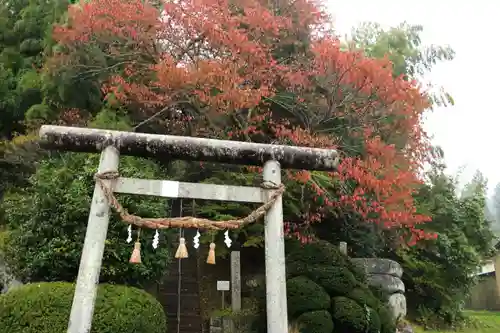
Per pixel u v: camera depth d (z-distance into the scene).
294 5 14.24
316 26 14.20
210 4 12.19
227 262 15.02
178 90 11.73
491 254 20.44
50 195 9.12
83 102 13.77
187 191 5.62
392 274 14.12
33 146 12.89
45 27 15.12
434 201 17.33
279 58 13.97
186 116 13.45
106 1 11.75
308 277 11.38
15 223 10.01
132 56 12.84
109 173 5.49
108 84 13.14
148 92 12.16
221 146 5.84
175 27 12.27
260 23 12.53
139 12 12.01
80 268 5.09
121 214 5.36
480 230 18.00
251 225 13.49
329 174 12.53
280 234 5.62
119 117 12.55
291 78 12.27
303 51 13.98
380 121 12.69
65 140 5.58
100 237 5.25
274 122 13.01
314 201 13.55
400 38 17.55
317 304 10.67
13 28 15.85
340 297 11.06
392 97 11.77
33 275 8.82
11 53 15.56
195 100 12.01
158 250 9.52
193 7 12.09
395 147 12.73
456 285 16.89
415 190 14.79
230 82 11.14
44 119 13.47
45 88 13.61
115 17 11.84
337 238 15.09
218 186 5.73
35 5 15.84
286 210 13.60
